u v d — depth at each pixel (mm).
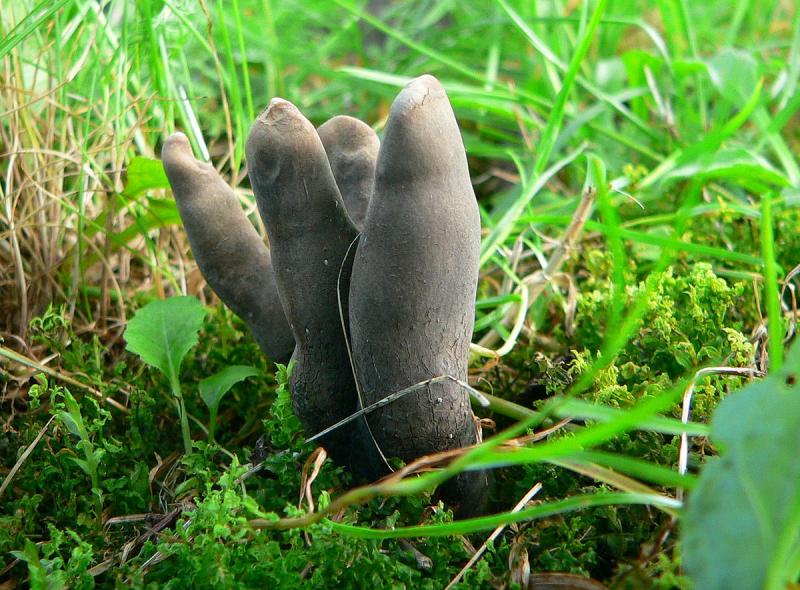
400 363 173
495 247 260
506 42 445
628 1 434
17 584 191
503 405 217
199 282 280
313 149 172
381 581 173
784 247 267
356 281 170
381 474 191
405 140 156
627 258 268
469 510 193
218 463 223
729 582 132
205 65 417
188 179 189
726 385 206
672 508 157
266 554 172
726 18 490
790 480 133
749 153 281
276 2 428
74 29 271
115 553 194
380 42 498
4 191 268
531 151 331
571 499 155
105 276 263
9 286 261
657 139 337
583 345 238
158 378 242
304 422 195
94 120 292
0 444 224
